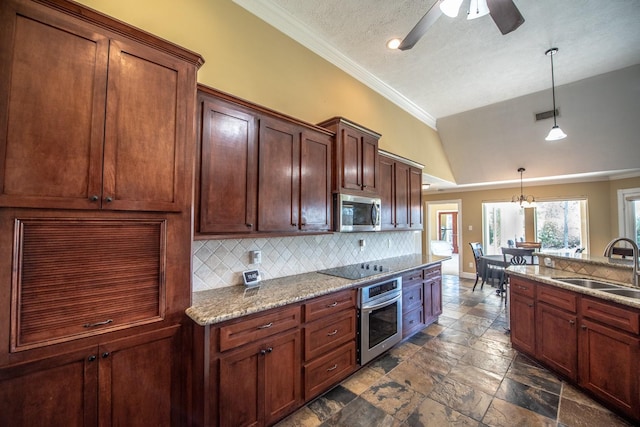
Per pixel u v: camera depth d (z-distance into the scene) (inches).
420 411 76.2
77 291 48.4
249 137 77.5
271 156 83.0
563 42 112.3
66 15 46.9
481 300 187.3
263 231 80.4
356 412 75.7
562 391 85.4
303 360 75.9
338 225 102.9
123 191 52.5
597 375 79.5
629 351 71.6
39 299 45.1
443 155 212.4
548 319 97.1
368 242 140.1
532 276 104.1
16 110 42.9
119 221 52.6
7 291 42.5
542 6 93.0
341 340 87.3
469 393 84.4
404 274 118.0
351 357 91.1
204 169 67.7
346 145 106.3
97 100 49.8
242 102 75.7
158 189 56.8
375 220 117.9
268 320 67.6
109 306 51.4
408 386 88.0
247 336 63.2
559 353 92.3
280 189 85.2
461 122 191.5
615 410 74.7
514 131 179.9
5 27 42.1
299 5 95.0
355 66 128.8
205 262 79.3
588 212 209.5
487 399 81.5
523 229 265.4
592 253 206.5
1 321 42.0
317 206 97.0
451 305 176.2
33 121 44.2
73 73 47.6
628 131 152.3
